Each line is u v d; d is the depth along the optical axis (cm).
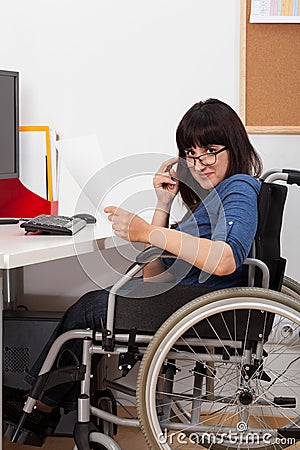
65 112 320
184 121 233
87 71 317
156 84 312
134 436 287
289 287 267
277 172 241
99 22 315
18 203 301
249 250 213
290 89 303
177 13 309
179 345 230
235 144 231
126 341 219
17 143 293
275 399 231
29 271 327
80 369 222
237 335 216
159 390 249
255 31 303
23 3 321
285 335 282
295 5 299
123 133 316
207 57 308
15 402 263
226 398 234
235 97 307
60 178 318
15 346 276
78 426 222
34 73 322
